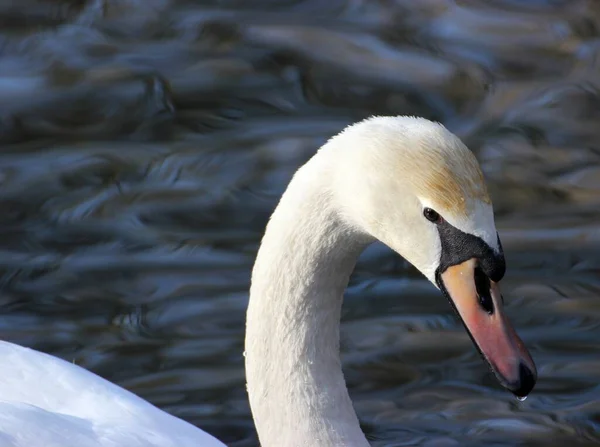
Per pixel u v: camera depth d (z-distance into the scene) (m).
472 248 6.24
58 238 11.85
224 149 13.79
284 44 16.55
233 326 10.45
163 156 13.64
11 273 11.23
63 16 17.36
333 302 6.80
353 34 16.83
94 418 7.25
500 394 9.69
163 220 12.21
